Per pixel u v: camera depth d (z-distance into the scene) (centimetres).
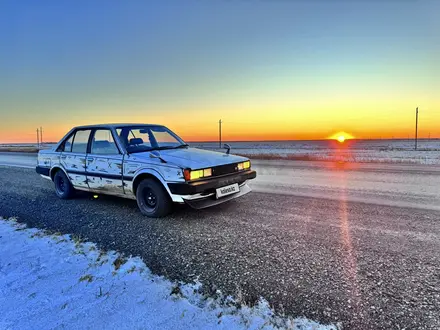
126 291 229
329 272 258
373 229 367
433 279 244
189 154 461
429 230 360
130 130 505
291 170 1004
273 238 341
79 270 266
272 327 185
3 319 195
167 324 188
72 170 545
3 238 351
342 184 698
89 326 187
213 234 359
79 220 428
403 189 620
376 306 207
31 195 618
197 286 237
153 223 408
